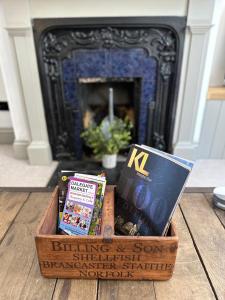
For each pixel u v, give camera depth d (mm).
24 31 1730
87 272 517
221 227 668
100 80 2057
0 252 588
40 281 519
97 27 1767
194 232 650
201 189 839
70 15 1719
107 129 2064
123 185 602
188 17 1694
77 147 2291
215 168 2162
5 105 2465
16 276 530
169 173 517
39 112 2051
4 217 703
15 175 2068
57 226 591
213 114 2098
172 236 483
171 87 1994
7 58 1886
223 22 1998
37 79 1925
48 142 2217
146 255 490
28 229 658
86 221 562
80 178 592
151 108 2107
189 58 1834
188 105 2016
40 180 1986
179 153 2195
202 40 1763
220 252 589
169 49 1853
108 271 514
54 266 509
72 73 1955
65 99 2066
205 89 1992
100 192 577
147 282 519
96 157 2254
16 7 1654
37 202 769
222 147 2260
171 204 503
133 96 2283
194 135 2201
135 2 1679
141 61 1914
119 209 598
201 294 490
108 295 488
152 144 2271
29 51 1810
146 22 1725
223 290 498
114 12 1711
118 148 2061
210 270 542
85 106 2326
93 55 1890
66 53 1876
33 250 593
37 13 1707
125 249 483
